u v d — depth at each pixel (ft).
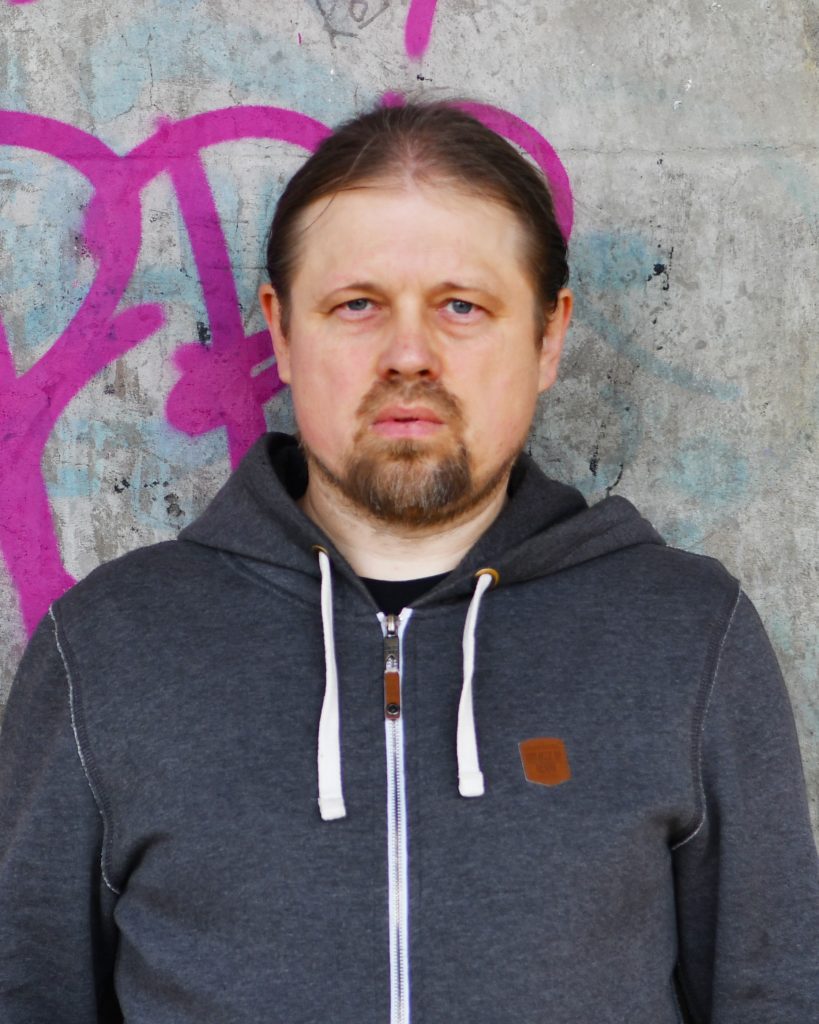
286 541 5.30
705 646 5.14
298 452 5.97
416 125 5.16
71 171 6.51
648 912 4.92
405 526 5.20
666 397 6.71
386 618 5.16
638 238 6.64
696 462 6.73
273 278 5.58
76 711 5.07
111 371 6.59
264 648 5.12
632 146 6.63
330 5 6.51
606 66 6.61
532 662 5.08
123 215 6.53
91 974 5.16
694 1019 5.45
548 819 4.78
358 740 4.91
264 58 6.52
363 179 5.05
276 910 4.66
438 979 4.60
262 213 6.56
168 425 6.63
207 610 5.23
